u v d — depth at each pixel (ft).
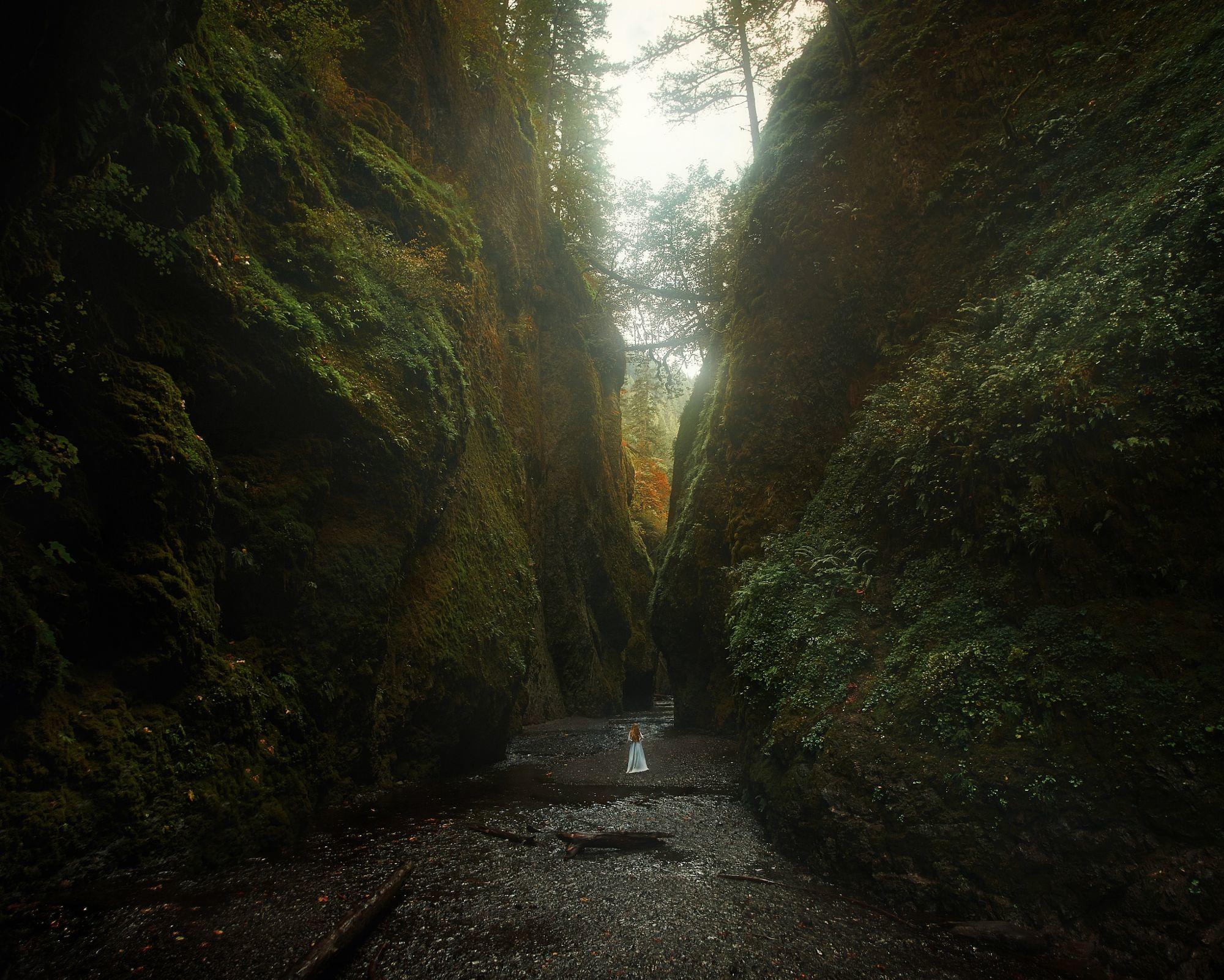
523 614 46.68
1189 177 22.79
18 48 13.33
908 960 14.37
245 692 21.27
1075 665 17.93
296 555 24.91
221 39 28.58
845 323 39.50
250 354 24.52
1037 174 32.63
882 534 27.20
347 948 14.05
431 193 45.60
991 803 16.99
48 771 15.52
